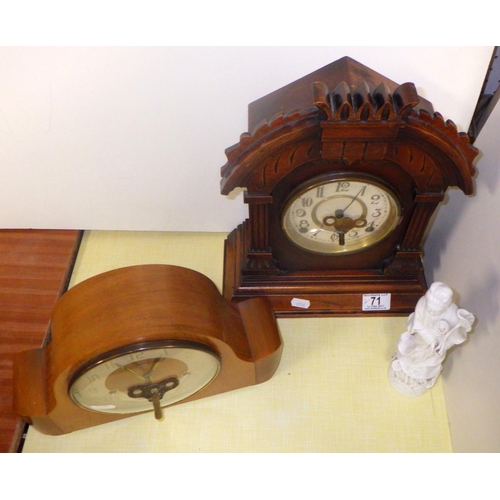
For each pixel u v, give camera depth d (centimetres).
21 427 129
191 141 132
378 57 112
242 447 125
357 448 124
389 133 96
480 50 109
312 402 130
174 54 111
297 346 138
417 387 127
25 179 145
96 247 160
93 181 145
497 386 105
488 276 111
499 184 107
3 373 138
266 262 130
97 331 102
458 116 125
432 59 112
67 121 127
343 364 136
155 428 128
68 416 119
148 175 142
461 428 120
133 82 117
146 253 158
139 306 104
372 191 113
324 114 94
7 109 123
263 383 133
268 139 98
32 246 160
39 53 111
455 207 130
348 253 130
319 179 108
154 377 113
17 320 146
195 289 111
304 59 113
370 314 141
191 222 158
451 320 106
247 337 123
